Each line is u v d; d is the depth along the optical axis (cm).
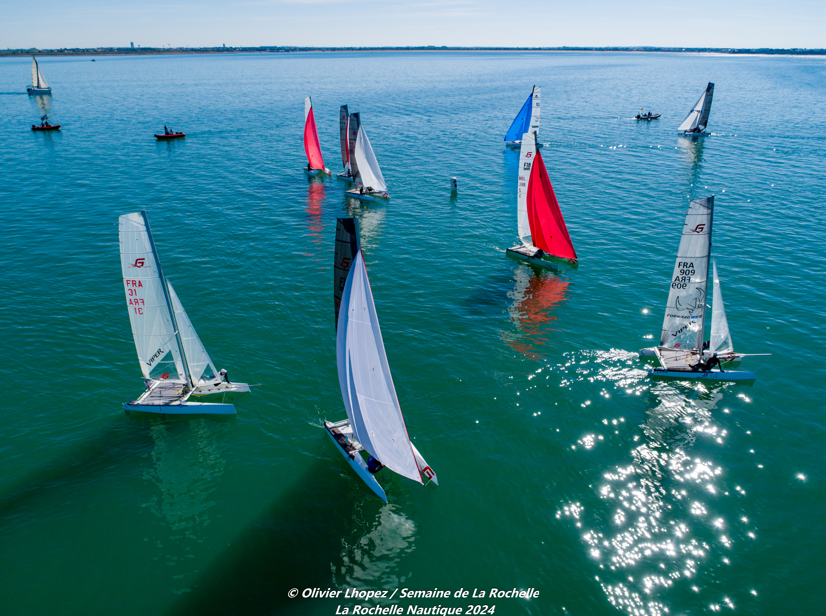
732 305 4141
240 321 4022
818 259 4928
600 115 14162
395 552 2211
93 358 3553
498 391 3195
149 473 2625
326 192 7512
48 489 2514
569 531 2289
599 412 3006
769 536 2239
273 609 1984
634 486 2508
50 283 4616
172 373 3362
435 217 6425
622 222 6081
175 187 7694
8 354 3559
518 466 2638
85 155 9625
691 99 17350
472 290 4522
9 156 9462
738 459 2658
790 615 1931
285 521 2364
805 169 8225
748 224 5872
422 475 2542
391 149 10219
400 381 3297
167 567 2147
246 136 11575
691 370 3281
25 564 2150
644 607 1972
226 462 2695
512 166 8962
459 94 19938
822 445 2741
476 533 2291
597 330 3847
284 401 3148
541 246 5022
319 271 4916
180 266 4997
